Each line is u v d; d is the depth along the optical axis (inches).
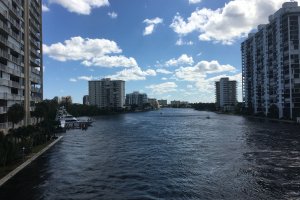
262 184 1856.5
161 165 2427.4
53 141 3809.1
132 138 4328.3
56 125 5497.1
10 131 3228.3
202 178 2014.0
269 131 4901.6
